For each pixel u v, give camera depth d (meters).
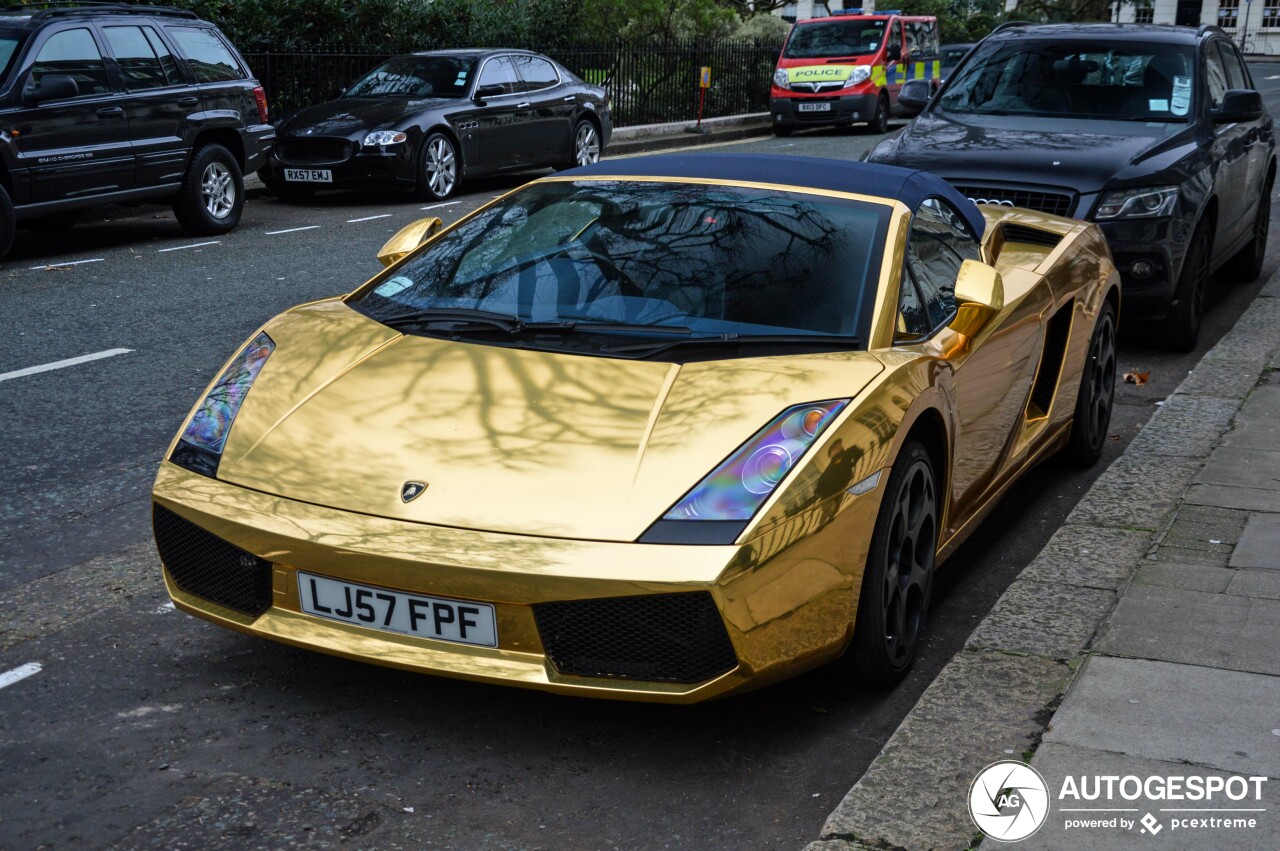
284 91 16.69
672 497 3.03
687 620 2.96
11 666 3.58
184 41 11.82
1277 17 55.47
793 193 4.21
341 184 14.27
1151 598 3.94
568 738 3.27
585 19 25.28
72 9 10.96
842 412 3.26
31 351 7.30
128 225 12.77
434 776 3.07
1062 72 8.56
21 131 10.15
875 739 3.32
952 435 3.82
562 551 2.95
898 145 8.02
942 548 3.94
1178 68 8.41
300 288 9.34
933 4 40.03
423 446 3.24
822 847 2.70
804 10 47.59
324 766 3.10
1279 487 5.02
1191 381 6.71
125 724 3.27
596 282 3.89
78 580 4.20
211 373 6.90
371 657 3.08
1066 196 7.27
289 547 3.12
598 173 4.54
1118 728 3.14
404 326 3.82
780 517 3.02
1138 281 7.30
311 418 3.41
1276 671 3.44
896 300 3.79
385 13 18.28
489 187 16.61
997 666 3.53
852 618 3.29
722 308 3.73
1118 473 5.29
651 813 2.94
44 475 5.25
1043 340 4.83
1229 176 8.21
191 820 2.85
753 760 3.19
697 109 26.00
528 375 3.46
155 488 3.38
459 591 3.00
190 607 3.37
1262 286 9.81
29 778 3.00
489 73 15.74
